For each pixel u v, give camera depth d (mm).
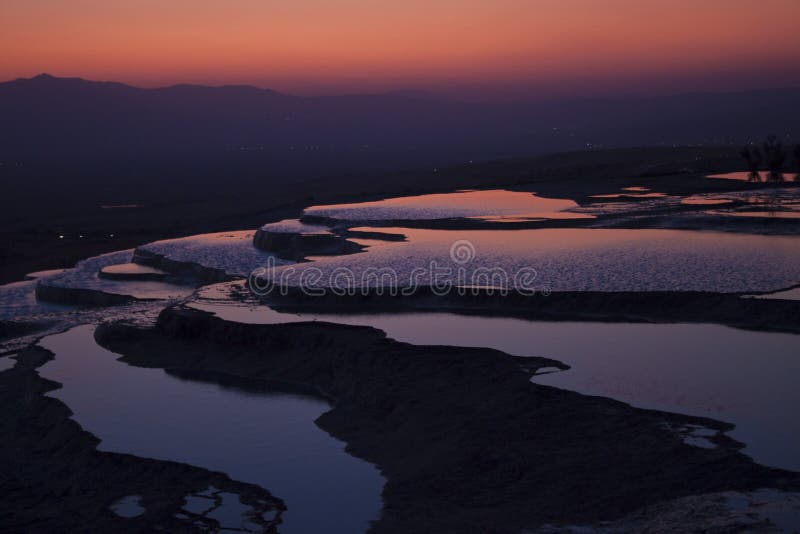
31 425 19062
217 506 14109
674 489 12141
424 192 62438
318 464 15516
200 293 27312
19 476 16547
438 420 16125
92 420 18469
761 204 38562
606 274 25391
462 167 104250
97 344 24688
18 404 20562
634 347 19062
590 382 16734
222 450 16500
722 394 15664
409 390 17781
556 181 60375
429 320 22594
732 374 16797
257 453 16266
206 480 15094
